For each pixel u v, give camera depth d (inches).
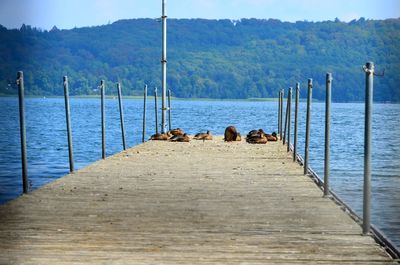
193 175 639.1
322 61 7303.2
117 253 335.0
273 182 594.2
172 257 328.8
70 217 424.8
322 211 453.1
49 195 511.5
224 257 330.0
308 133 639.8
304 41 7539.4
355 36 7081.7
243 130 2377.0
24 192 519.8
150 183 581.6
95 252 336.5
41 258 324.2
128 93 7303.2
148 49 7623.0
